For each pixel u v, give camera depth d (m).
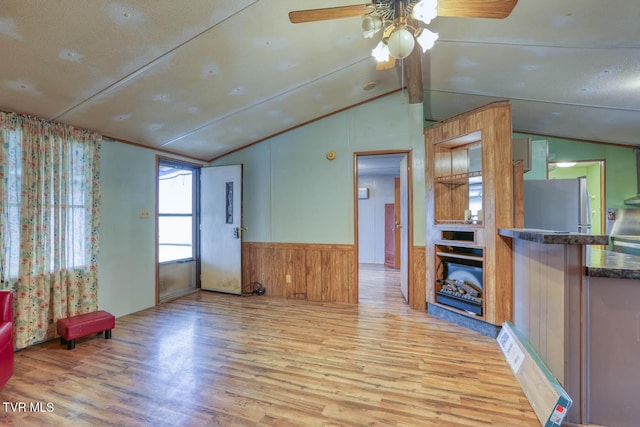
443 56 3.29
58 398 2.06
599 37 2.51
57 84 2.54
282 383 2.25
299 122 4.51
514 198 3.15
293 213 4.66
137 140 3.88
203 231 5.04
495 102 3.04
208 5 2.09
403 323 3.51
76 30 2.04
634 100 3.52
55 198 3.00
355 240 4.36
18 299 2.74
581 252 1.74
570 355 1.76
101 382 2.26
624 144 4.96
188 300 4.50
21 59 2.20
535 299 2.30
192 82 2.95
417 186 4.05
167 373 2.39
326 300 4.47
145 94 2.97
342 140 4.42
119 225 3.72
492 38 2.83
